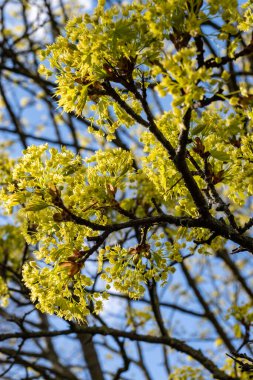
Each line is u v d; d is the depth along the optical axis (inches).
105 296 118.8
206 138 125.1
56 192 114.0
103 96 116.5
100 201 120.1
